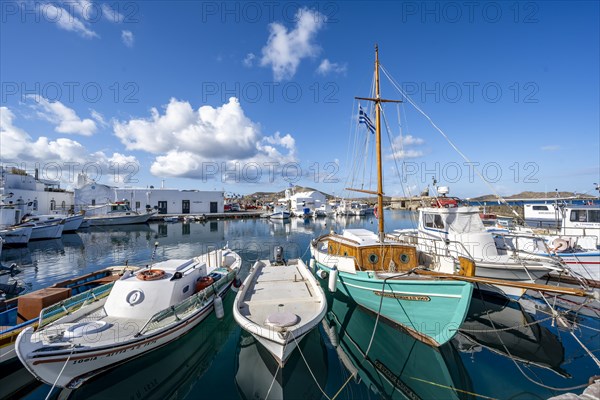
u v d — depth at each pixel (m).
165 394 6.82
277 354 6.59
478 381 6.97
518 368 7.43
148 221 47.44
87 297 8.68
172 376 7.59
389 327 9.01
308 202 70.38
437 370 7.49
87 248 25.05
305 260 20.45
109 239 30.38
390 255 9.87
